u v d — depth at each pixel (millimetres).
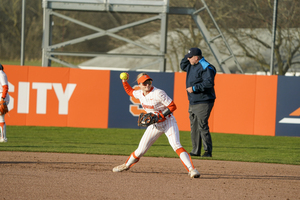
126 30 92312
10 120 40250
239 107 39031
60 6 49938
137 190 15430
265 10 74438
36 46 122125
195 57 23594
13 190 14883
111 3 49750
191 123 25344
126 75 17828
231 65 80438
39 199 13805
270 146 32000
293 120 38188
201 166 21469
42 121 40469
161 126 17328
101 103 40469
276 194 15461
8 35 120375
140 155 18141
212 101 24312
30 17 120688
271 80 38344
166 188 15914
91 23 110438
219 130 39531
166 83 39844
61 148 26953
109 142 31625
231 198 14664
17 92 40125
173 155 25219
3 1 116062
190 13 52219
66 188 15469
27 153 24156
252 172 20141
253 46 77062
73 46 112375
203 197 14680
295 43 76438
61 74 40281
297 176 19422
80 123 40562
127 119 40594
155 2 49125
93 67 92938
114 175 18219
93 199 13984
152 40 89312
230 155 26266
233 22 78125
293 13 73375
